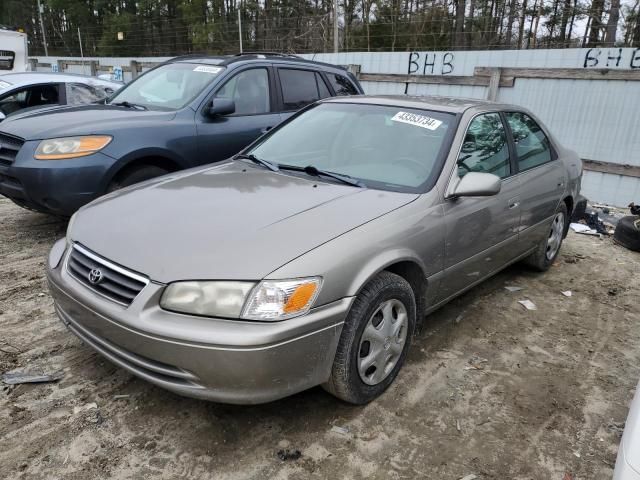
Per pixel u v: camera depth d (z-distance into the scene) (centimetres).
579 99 872
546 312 428
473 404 296
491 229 369
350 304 250
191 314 225
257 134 578
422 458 251
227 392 227
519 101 934
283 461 243
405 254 282
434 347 356
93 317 246
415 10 2755
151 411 272
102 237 265
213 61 591
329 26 2791
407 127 364
